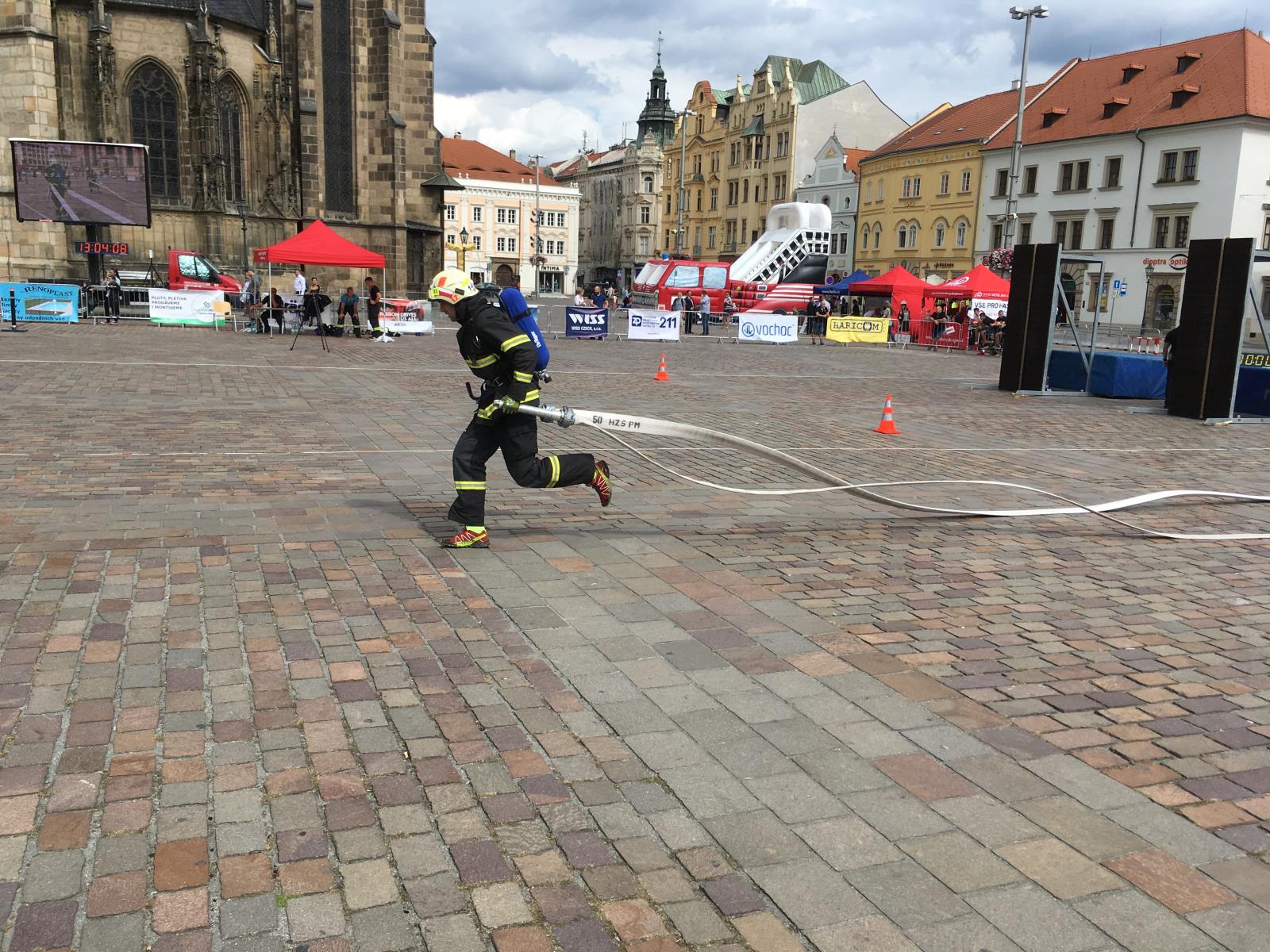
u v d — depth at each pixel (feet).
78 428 33.35
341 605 16.56
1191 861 9.91
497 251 338.34
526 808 10.48
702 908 8.93
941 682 14.25
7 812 10.07
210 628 15.29
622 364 74.23
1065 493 29.55
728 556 20.43
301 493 24.75
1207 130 160.15
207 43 126.72
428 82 151.12
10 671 13.46
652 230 356.79
